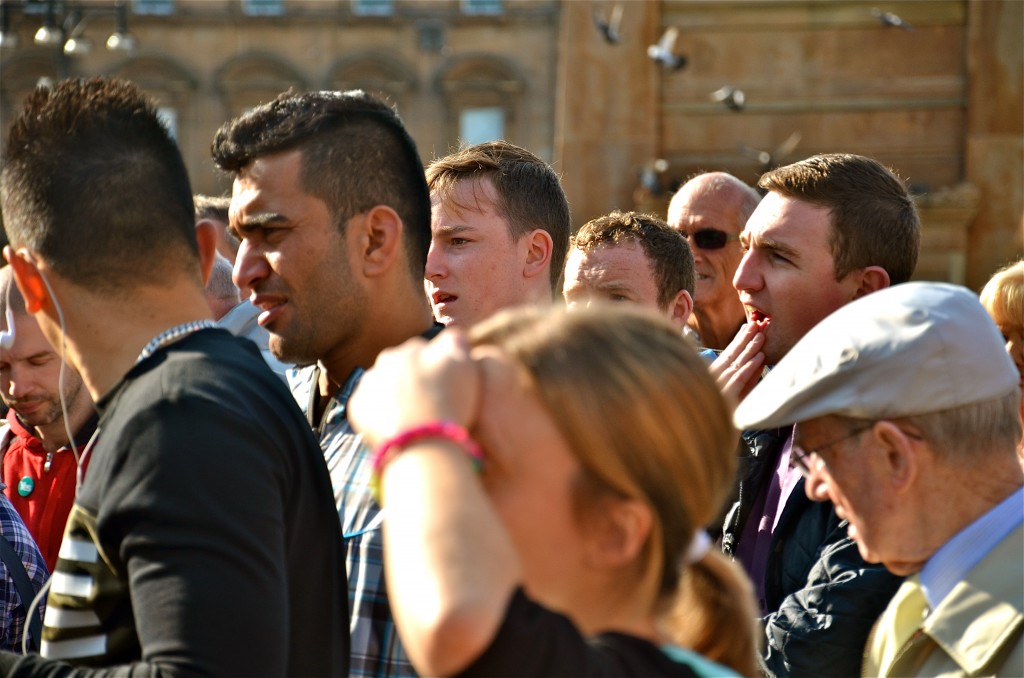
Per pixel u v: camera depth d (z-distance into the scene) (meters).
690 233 7.82
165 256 3.63
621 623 2.61
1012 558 3.48
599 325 2.59
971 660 3.43
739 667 2.95
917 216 5.51
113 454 3.26
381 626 4.02
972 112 17.03
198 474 3.18
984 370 3.50
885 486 3.52
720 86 17.61
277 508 3.33
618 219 6.82
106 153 3.60
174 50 68.69
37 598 3.60
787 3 17.27
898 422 3.49
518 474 2.53
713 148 17.69
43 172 3.58
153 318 3.60
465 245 5.55
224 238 8.77
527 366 2.54
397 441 2.43
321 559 3.69
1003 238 17.16
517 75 69.25
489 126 69.94
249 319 7.41
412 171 4.52
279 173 4.29
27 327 5.82
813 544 4.87
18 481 6.21
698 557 2.93
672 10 17.67
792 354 3.69
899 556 3.57
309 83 69.31
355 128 4.38
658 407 2.51
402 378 2.50
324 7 69.06
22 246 3.64
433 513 2.33
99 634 3.31
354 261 4.36
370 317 4.41
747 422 3.65
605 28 17.67
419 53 69.44
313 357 4.43
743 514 5.30
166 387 3.32
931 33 17.08
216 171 4.76
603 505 2.54
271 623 3.17
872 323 3.57
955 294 3.63
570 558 2.55
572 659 2.37
